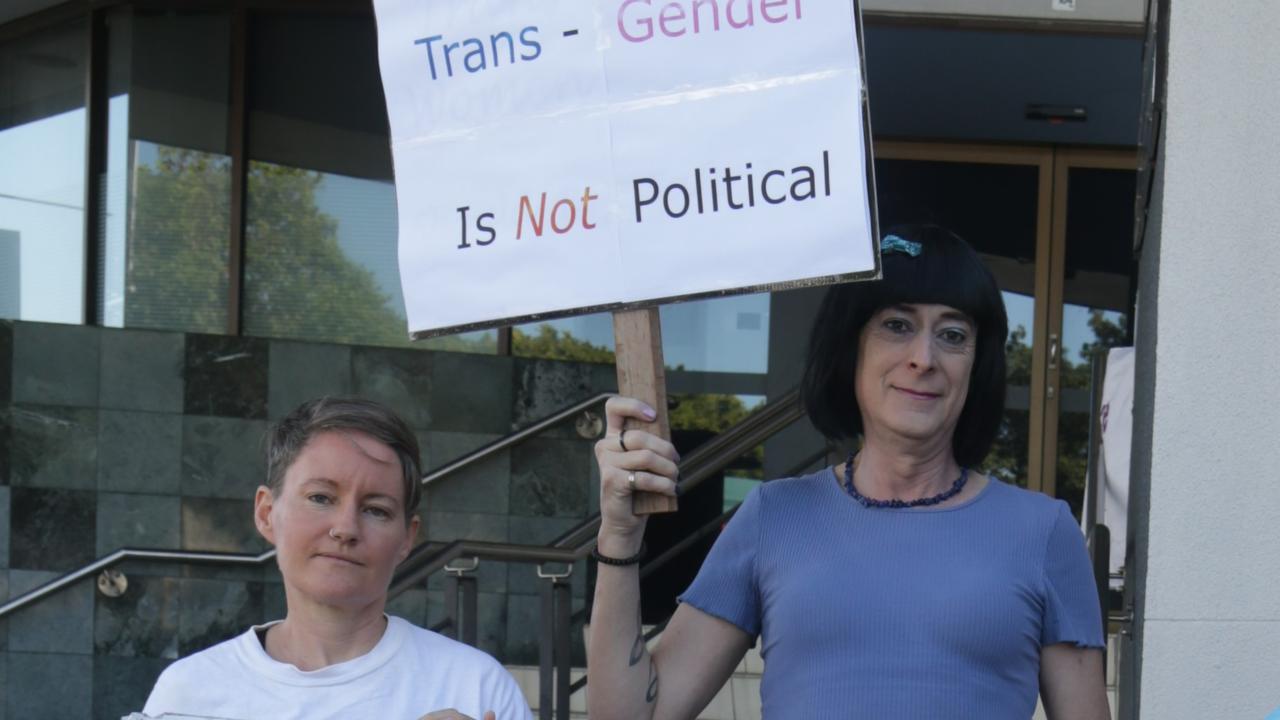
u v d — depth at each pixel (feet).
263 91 19.93
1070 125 19.88
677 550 15.76
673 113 6.57
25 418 17.07
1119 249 20.20
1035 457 20.07
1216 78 8.95
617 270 6.60
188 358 17.34
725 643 6.88
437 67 6.92
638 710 6.51
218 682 6.10
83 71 20.08
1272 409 8.83
